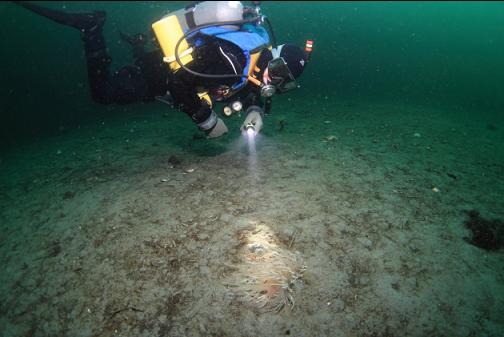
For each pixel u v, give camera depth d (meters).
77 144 4.92
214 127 2.50
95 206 2.89
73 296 2.00
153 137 4.81
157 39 2.17
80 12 3.02
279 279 2.01
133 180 3.32
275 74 2.32
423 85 10.79
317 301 1.86
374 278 2.01
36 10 2.85
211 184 3.12
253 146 4.05
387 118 5.75
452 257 2.17
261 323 1.75
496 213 2.64
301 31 29.44
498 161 3.73
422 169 3.47
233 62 2.14
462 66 17.88
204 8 2.26
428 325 1.71
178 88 2.23
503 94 10.15
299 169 3.40
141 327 1.76
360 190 3.00
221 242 2.33
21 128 7.15
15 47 20.62
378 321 1.74
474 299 1.85
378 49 22.48
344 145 4.15
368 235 2.38
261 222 2.53
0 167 4.37
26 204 3.08
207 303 1.87
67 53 19.86
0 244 2.53
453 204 2.78
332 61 16.05
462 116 6.38
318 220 2.55
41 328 1.83
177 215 2.66
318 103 7.12
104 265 2.21
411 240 2.33
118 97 3.20
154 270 2.13
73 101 9.85
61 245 2.44
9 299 2.02
